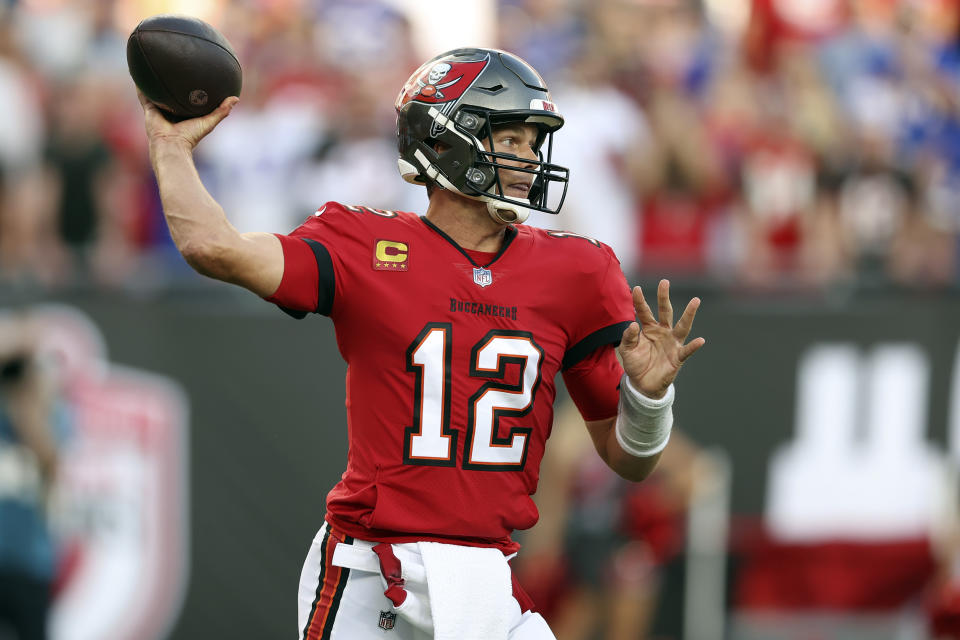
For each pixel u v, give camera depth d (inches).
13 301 717.3
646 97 1000.9
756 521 789.2
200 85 367.9
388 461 375.9
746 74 1072.2
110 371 727.7
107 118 933.2
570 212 949.2
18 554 708.0
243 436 735.1
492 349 380.8
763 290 802.8
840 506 799.1
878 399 807.1
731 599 785.6
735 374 790.5
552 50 1067.3
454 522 376.5
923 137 1118.4
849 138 1072.8
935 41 1167.6
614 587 775.7
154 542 727.7
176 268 748.6
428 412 375.6
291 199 951.6
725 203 987.9
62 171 903.7
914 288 816.9
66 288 727.1
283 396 737.6
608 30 1073.5
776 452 792.3
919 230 1067.9
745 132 1026.7
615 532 776.3
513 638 397.7
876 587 802.2
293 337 740.0
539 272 392.5
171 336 733.3
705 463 784.9
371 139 965.8
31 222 895.7
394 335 374.6
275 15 1052.5
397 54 1063.0
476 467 378.9
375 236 380.5
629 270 801.6
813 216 1024.2
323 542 391.5
